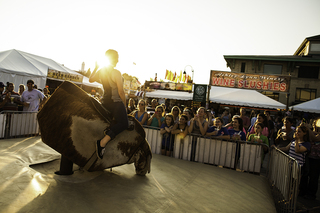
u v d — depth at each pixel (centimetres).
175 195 354
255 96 1722
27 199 266
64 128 329
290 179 411
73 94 345
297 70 2962
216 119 612
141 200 316
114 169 432
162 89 2072
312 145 528
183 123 619
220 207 336
